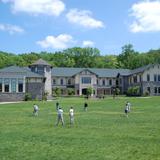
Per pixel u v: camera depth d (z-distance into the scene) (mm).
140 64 171750
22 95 91125
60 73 123188
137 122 38438
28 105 69562
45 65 108312
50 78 109562
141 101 76625
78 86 120500
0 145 24109
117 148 22641
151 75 114062
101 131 31000
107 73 129250
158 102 72938
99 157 20016
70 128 33562
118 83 129000
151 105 66438
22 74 91750
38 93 94438
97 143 24562
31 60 173625
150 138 26719
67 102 77250
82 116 46344
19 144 24484
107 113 51188
